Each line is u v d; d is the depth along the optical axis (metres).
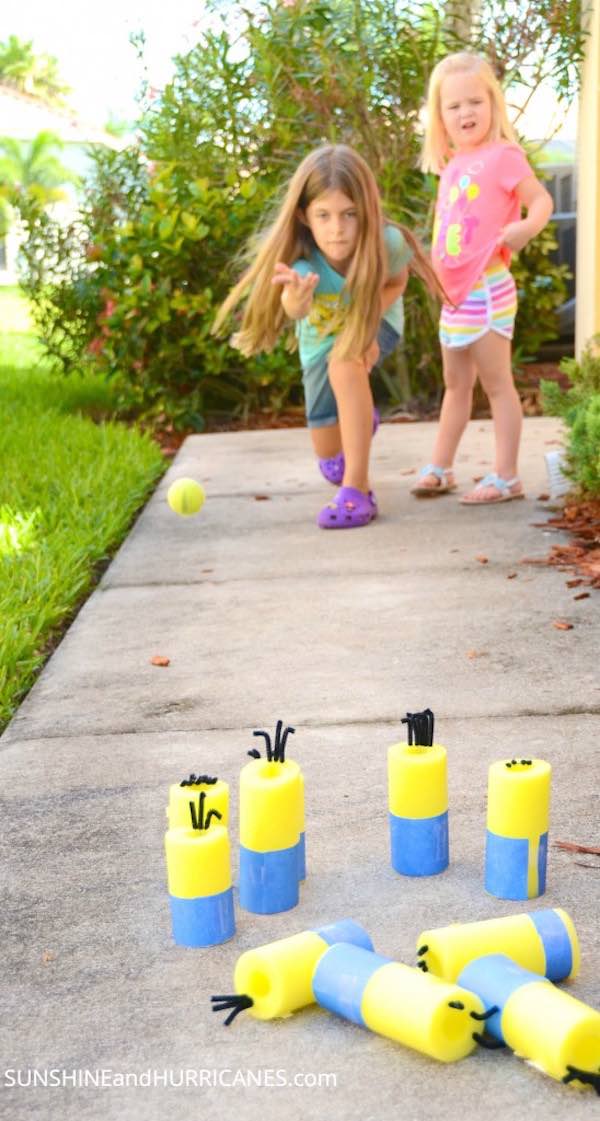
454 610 3.81
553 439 6.86
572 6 7.32
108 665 3.48
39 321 9.32
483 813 2.44
